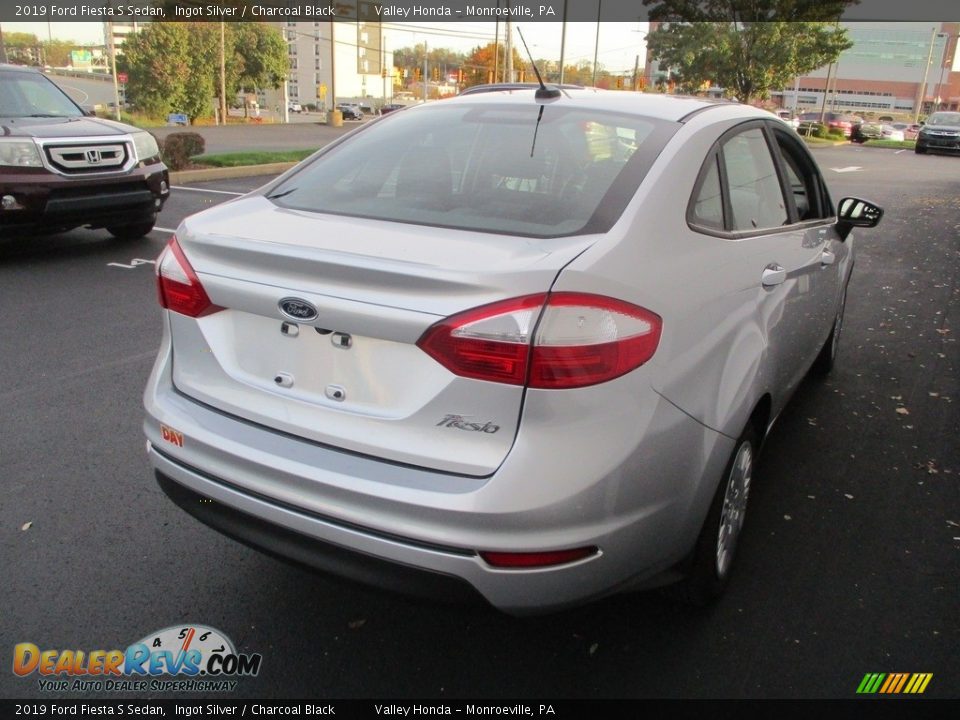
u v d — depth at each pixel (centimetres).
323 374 232
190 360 259
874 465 405
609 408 214
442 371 212
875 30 10612
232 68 6047
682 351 236
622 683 256
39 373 493
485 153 290
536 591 216
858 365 559
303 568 234
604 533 218
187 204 1139
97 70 7988
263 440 238
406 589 220
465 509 208
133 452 397
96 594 291
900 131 4809
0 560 307
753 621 285
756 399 281
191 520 340
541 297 207
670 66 3566
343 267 219
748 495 344
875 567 319
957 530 348
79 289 686
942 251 1005
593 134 288
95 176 767
